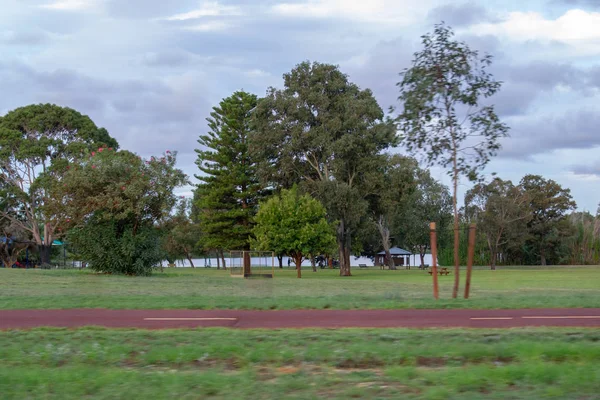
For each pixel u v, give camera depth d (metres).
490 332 11.98
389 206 62.53
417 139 18.17
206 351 10.12
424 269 92.12
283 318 14.68
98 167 35.97
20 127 67.69
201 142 79.38
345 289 26.41
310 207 57.50
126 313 15.64
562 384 7.83
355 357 9.64
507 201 81.94
